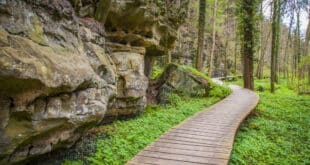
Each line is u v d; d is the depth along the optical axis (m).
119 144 7.30
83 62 5.84
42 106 4.50
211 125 9.19
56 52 4.97
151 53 13.05
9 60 3.62
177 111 12.05
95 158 6.35
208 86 16.27
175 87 15.46
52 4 5.25
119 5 8.98
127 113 10.25
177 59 28.86
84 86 5.69
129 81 9.95
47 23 5.08
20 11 4.39
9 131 3.95
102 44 8.13
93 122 6.23
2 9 4.00
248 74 21.41
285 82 38.38
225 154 6.45
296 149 8.66
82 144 6.85
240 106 12.95
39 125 4.45
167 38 13.27
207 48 37.44
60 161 5.86
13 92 3.88
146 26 10.55
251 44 21.05
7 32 3.98
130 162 5.80
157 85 15.66
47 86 4.29
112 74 7.60
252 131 10.24
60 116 4.90
